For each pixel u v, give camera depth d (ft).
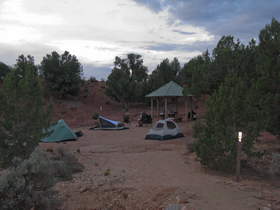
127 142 61.11
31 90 31.68
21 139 30.17
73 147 54.13
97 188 25.17
